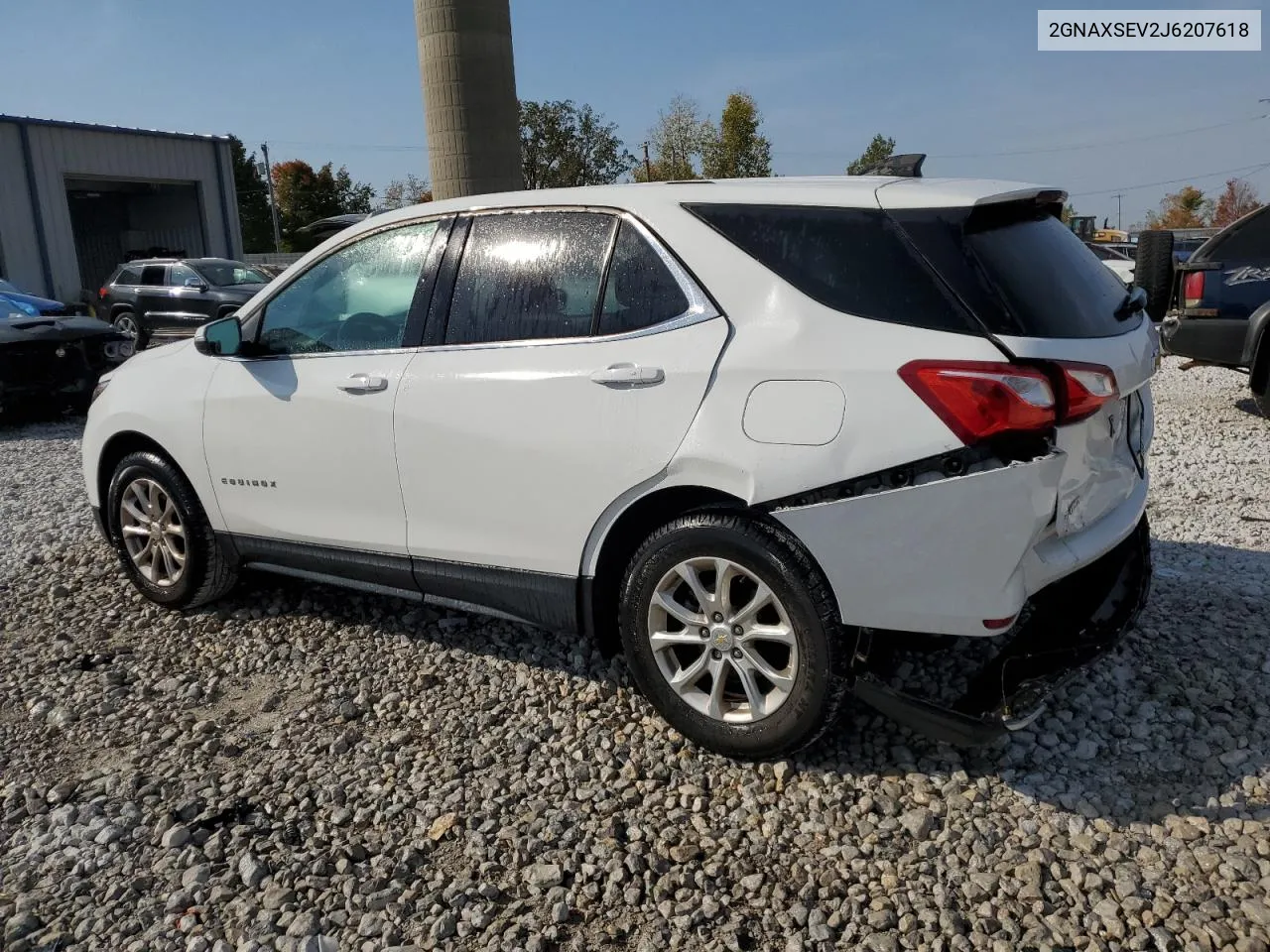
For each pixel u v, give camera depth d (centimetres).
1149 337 327
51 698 393
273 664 415
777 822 291
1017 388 265
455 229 372
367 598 476
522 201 360
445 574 372
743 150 4050
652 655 326
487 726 354
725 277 308
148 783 327
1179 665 369
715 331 305
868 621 288
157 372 458
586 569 337
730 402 297
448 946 249
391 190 6262
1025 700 284
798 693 298
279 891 269
